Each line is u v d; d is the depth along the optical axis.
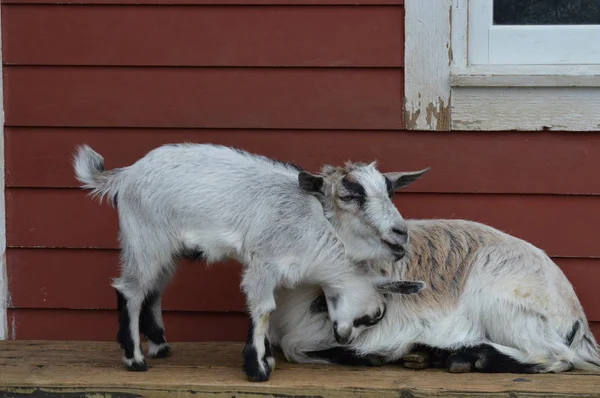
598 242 5.30
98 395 4.39
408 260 4.82
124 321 4.60
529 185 5.32
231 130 5.43
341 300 4.59
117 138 5.45
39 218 5.47
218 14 5.39
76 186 5.46
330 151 5.39
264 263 4.41
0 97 5.43
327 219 4.49
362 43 5.34
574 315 4.71
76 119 5.45
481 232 4.93
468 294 4.69
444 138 5.34
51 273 5.50
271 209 4.45
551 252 5.33
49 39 5.43
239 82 5.41
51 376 4.54
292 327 4.86
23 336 5.52
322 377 4.52
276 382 4.41
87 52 5.43
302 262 4.44
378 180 4.38
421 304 4.74
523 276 4.67
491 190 5.34
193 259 4.67
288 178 4.57
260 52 5.38
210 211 4.45
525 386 4.32
